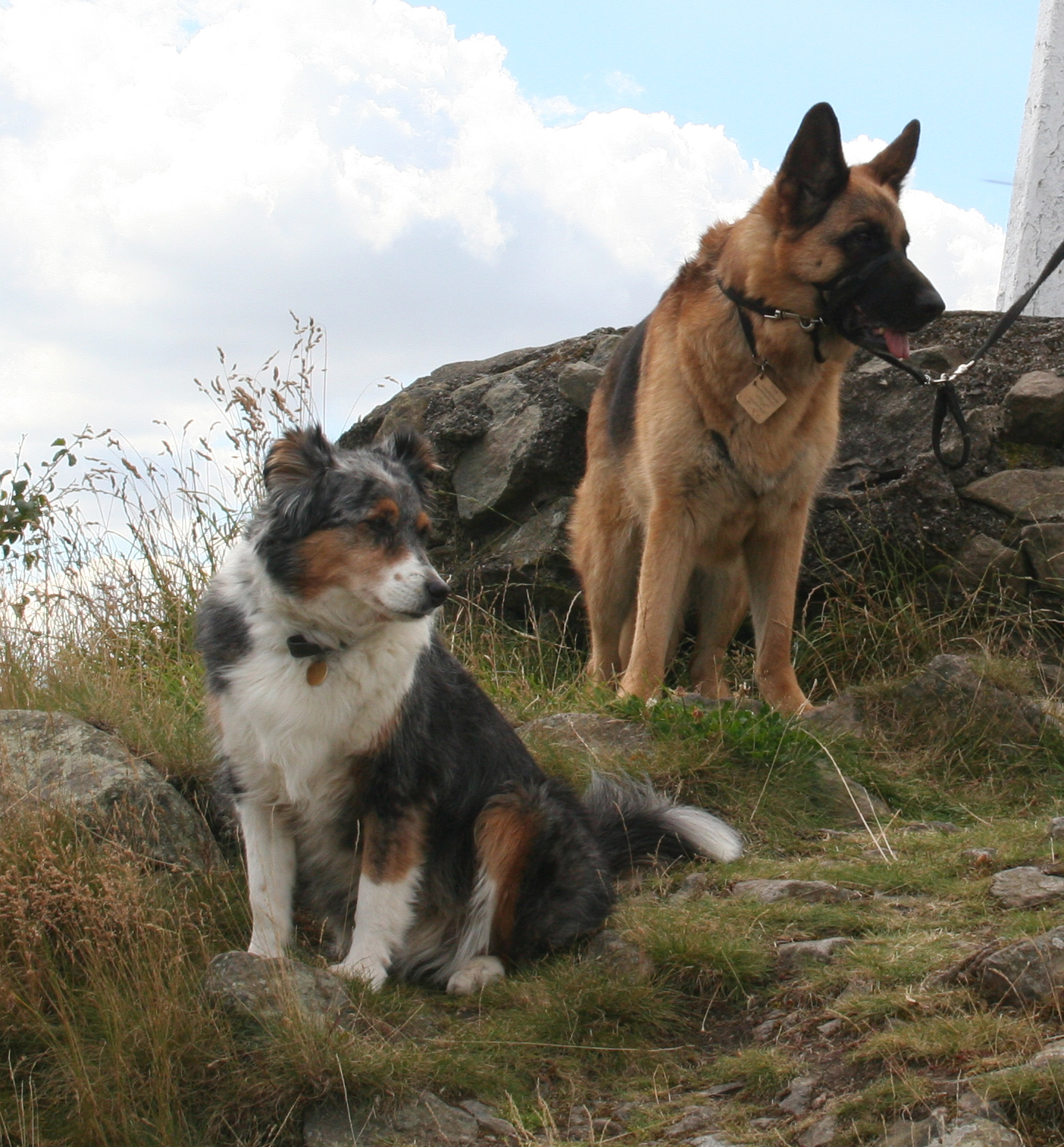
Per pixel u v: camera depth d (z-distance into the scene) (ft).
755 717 13.08
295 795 11.43
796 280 13.33
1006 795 12.96
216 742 11.67
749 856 12.22
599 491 14.52
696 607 14.84
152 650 14.47
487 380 16.24
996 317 15.58
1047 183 16.55
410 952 11.64
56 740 12.17
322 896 11.80
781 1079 10.62
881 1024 10.71
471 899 11.62
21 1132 10.53
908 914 11.41
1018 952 10.72
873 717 13.41
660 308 13.97
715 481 13.69
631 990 11.09
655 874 12.05
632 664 13.83
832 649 14.56
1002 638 14.28
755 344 13.43
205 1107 10.67
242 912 11.71
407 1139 10.57
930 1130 9.28
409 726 11.48
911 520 14.82
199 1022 10.81
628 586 14.64
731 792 12.67
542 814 11.68
